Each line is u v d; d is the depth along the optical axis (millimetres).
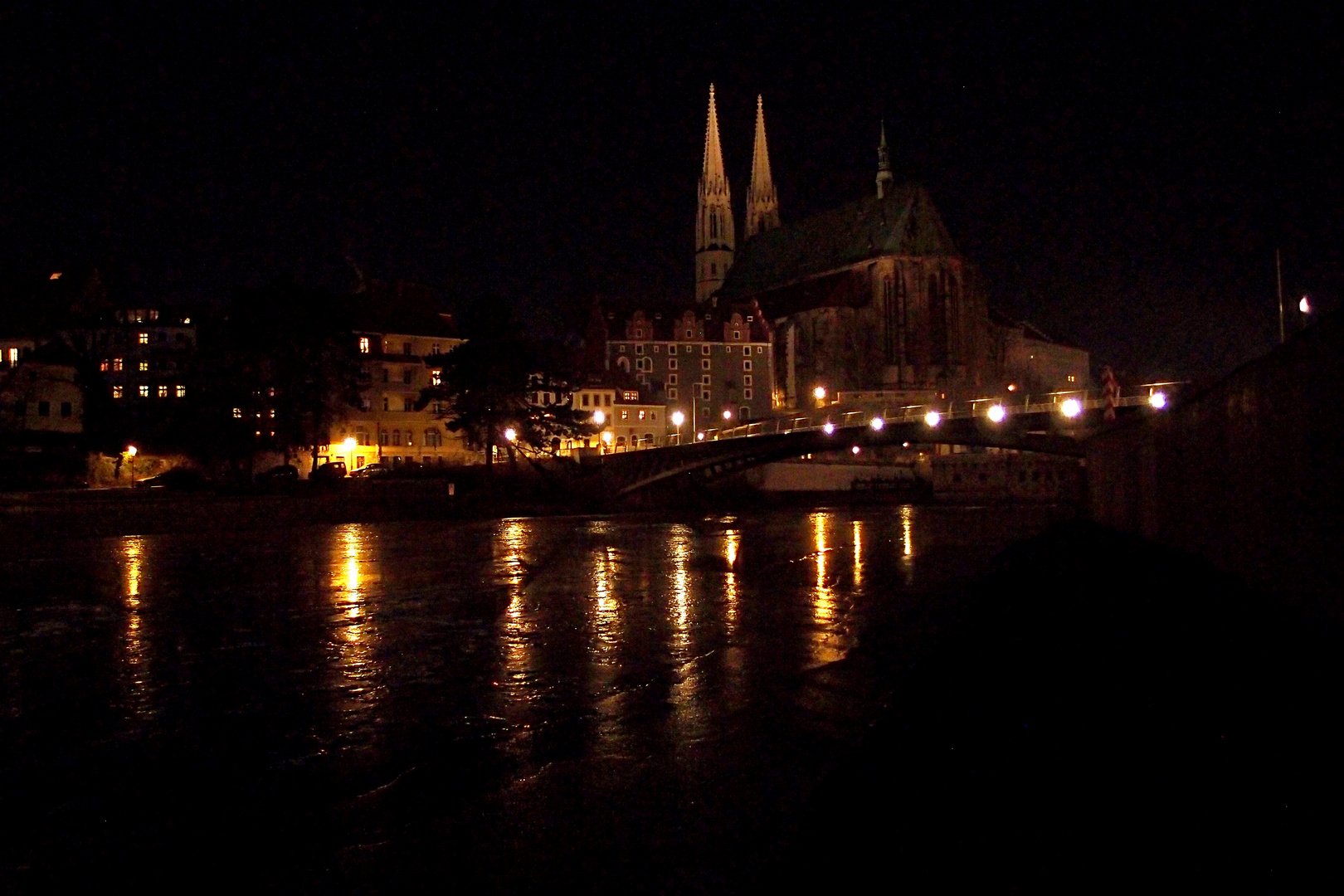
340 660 25359
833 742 16750
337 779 15367
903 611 33281
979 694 17219
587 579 44438
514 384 104312
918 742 14391
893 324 196375
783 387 195250
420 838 12750
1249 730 13125
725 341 177750
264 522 78562
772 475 137375
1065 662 19094
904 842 10562
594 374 157375
